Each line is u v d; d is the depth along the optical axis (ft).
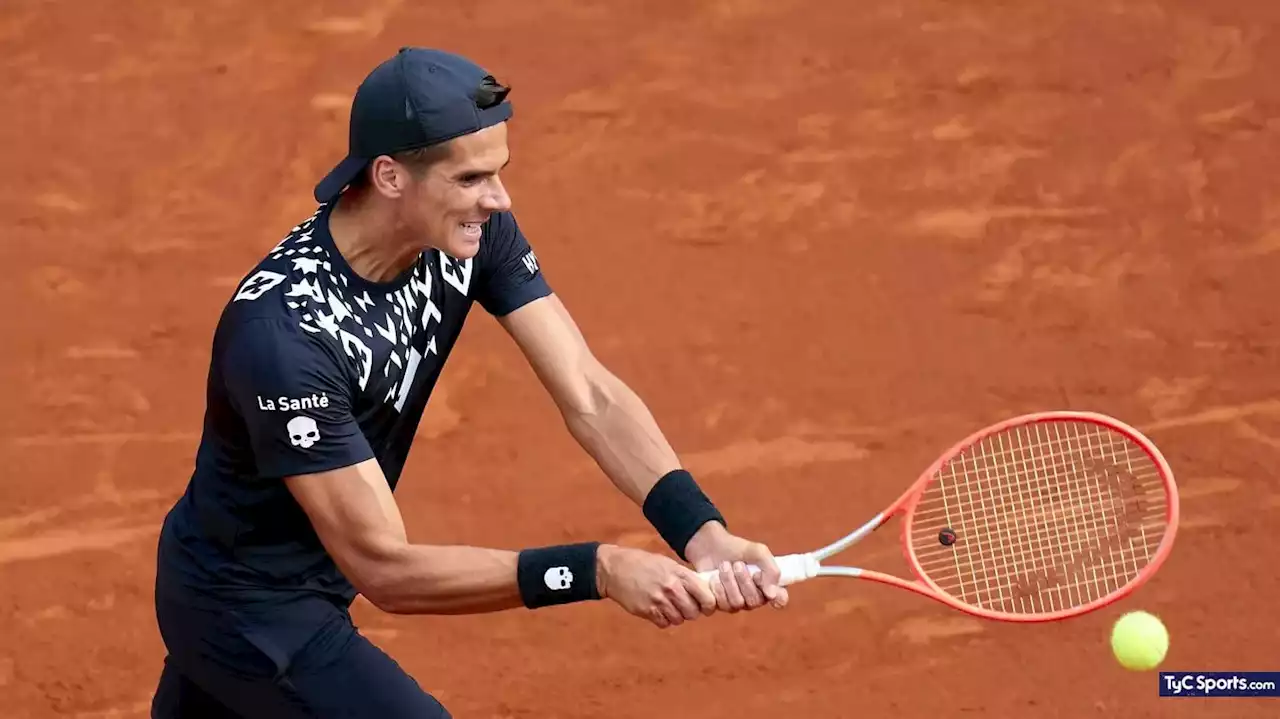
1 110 110.63
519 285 55.26
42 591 79.56
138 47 115.96
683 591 47.16
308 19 118.42
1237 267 102.89
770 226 104.37
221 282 98.94
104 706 74.28
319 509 48.14
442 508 84.07
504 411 90.02
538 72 115.65
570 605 79.20
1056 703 73.82
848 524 82.94
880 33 120.78
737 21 121.08
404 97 45.65
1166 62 119.44
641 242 102.53
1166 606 78.95
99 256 100.42
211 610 52.44
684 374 92.89
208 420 50.65
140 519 83.61
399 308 49.90
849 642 76.89
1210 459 88.28
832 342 95.61
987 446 84.17
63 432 88.63
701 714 73.36
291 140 109.50
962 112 114.62
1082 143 112.57
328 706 53.11
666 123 112.16
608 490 85.46
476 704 74.02
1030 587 61.93
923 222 105.29
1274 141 113.29
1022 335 96.99
